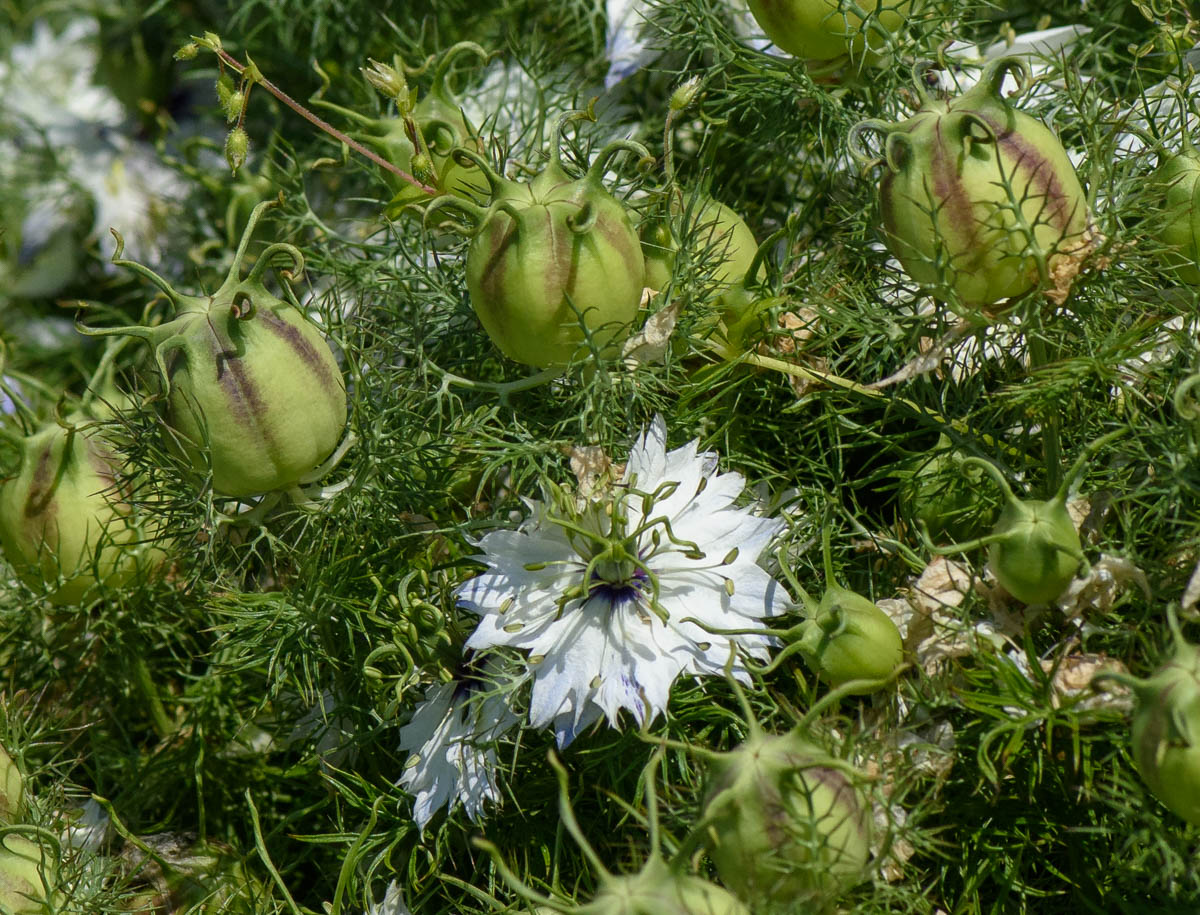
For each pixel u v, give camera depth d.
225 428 0.21
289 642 0.25
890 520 0.25
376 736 0.25
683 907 0.17
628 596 0.21
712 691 0.22
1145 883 0.20
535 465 0.23
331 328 0.25
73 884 0.23
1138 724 0.18
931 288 0.20
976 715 0.21
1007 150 0.19
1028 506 0.20
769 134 0.28
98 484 0.26
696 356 0.25
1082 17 0.29
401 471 0.24
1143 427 0.22
